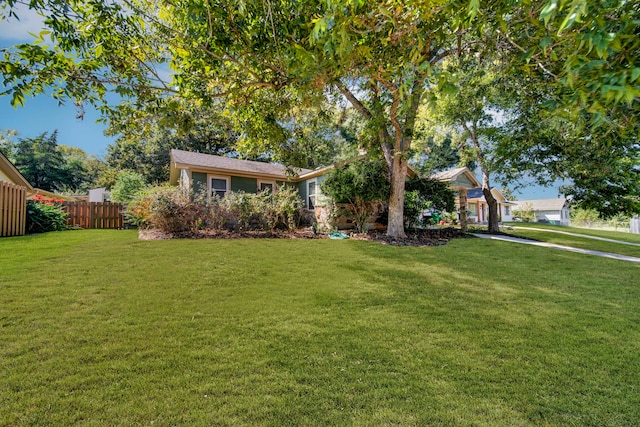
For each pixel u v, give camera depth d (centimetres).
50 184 2938
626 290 450
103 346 245
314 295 397
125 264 505
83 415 167
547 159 902
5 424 159
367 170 993
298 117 718
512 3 204
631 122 181
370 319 321
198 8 350
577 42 166
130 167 2397
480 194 2459
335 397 188
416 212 1106
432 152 2391
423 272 543
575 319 331
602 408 183
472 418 172
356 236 959
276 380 205
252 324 300
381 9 224
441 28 254
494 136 1012
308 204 1439
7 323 279
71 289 377
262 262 569
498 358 242
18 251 566
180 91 461
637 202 877
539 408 182
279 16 365
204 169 1234
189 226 877
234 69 470
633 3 139
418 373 218
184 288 404
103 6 377
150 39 449
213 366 221
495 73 580
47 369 210
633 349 260
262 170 1418
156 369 214
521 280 502
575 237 1211
